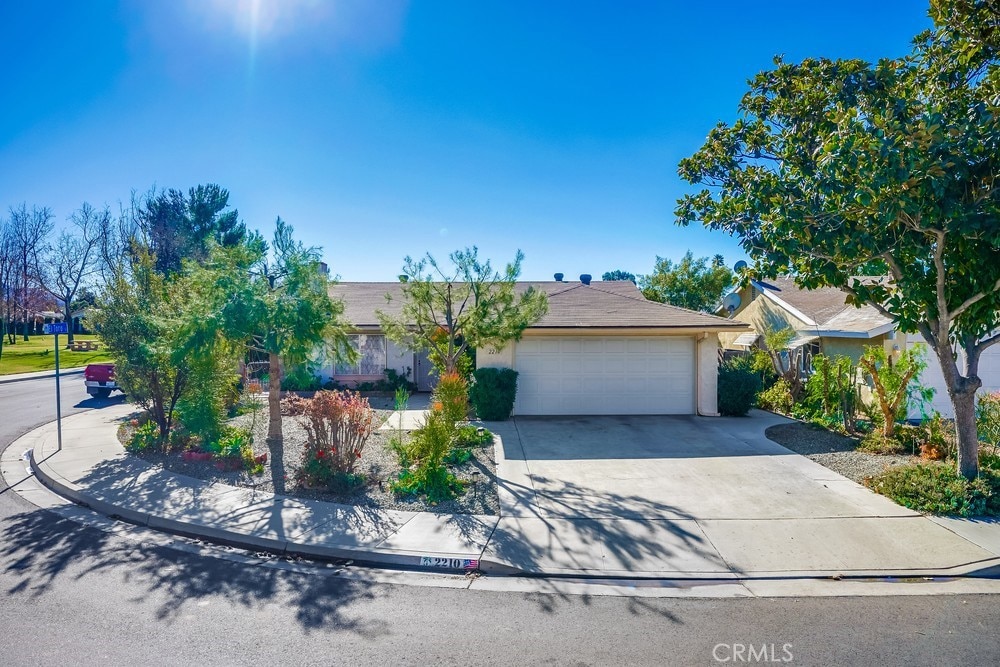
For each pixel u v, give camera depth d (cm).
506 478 896
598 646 442
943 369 809
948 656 429
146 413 1316
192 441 1106
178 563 604
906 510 744
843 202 748
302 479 861
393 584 560
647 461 999
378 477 894
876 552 623
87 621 471
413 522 707
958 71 801
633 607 511
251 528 680
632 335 1458
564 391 1459
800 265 903
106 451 1083
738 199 884
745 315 2331
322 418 875
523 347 1455
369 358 2022
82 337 5847
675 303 3084
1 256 4856
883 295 852
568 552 624
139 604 504
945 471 802
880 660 423
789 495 808
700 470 941
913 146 650
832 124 866
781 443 1142
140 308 1102
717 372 1462
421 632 462
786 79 945
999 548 628
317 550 630
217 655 420
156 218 3503
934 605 516
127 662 409
